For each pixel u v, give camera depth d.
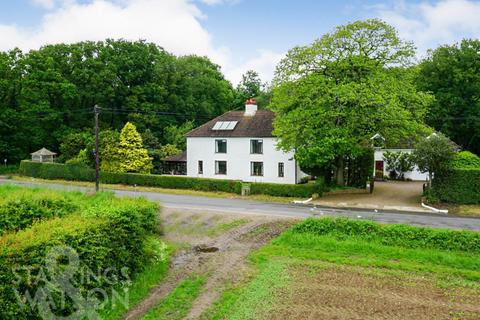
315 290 13.02
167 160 49.59
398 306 11.85
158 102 62.88
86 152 44.53
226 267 15.34
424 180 43.19
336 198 31.98
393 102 28.27
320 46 31.19
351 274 14.53
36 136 58.09
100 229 12.48
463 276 14.44
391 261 16.05
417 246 17.42
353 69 31.27
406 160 43.50
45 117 56.97
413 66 31.66
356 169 35.97
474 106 51.25
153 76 64.62
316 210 26.52
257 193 34.66
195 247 18.02
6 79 55.81
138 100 61.09
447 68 51.25
